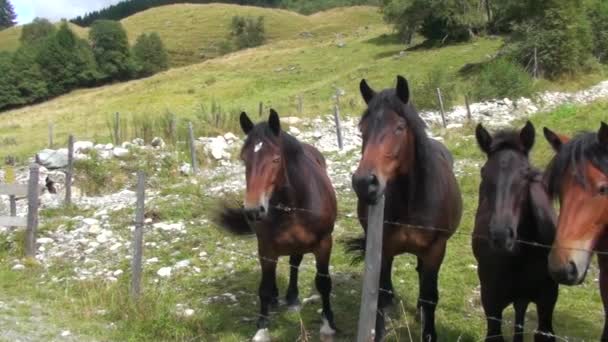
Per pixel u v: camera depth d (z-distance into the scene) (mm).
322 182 6184
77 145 15562
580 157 3877
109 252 9219
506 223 4316
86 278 8172
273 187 5527
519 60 29547
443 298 7023
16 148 25000
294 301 6945
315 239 5949
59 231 10297
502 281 4801
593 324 6305
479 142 4824
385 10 46781
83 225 10461
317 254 6109
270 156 5461
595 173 3824
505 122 19922
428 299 5539
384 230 5445
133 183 14000
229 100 36125
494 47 37062
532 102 23828
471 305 6844
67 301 7328
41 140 28016
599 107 20000
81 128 31906
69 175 12336
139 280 7188
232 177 14070
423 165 5230
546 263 4738
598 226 3852
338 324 6434
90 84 71562
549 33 28531
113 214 11008
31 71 65688
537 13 29703
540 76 28391
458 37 43031
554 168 4078
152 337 6199
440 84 24641
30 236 9281
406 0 43812
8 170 14188
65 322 6633
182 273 8195
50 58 68000
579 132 4223
